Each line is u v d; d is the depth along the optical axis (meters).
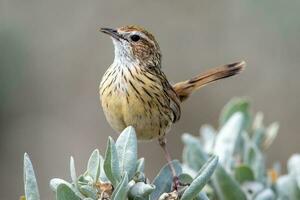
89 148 16.41
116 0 16.81
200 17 16.62
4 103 15.16
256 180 6.82
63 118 16.36
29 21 15.73
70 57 16.45
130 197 5.02
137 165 5.36
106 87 7.49
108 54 16.62
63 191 4.98
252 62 16.00
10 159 15.88
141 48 7.96
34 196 4.92
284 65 15.73
